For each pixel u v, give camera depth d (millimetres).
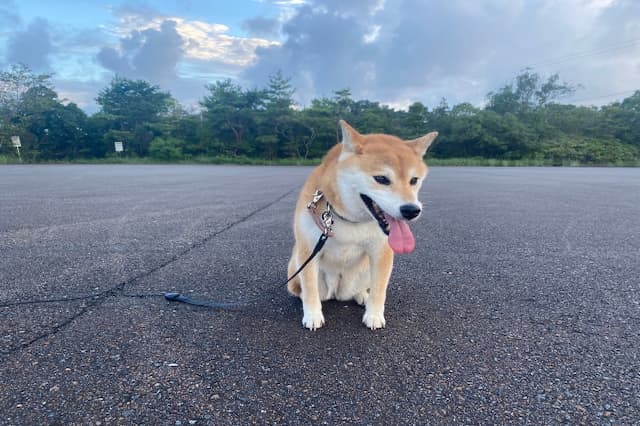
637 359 1996
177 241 4602
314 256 2436
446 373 1856
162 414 1538
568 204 8227
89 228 5336
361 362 1960
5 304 2684
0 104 44469
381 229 2400
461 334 2287
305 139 45062
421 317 2539
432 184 13773
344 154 2525
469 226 5688
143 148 48438
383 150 2463
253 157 45062
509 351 2076
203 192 10227
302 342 2186
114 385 1735
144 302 2758
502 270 3549
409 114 46219
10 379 1771
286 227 5473
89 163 40531
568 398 1668
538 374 1854
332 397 1657
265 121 43750
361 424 1487
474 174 21297
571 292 2979
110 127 48719
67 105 47938
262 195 9508
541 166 39531
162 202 8117
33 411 1549
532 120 51344
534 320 2479
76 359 1956
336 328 2391
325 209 2455
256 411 1561
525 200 8938
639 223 5941
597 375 1846
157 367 1893
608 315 2551
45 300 2766
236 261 3797
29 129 45375
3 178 15586
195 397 1651
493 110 57312
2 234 4930
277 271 3510
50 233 5004
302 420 1507
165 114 51281
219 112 44375
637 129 50625
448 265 3711
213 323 2428
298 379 1798
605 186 13227
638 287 3092
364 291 2832
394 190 2340
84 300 2775
